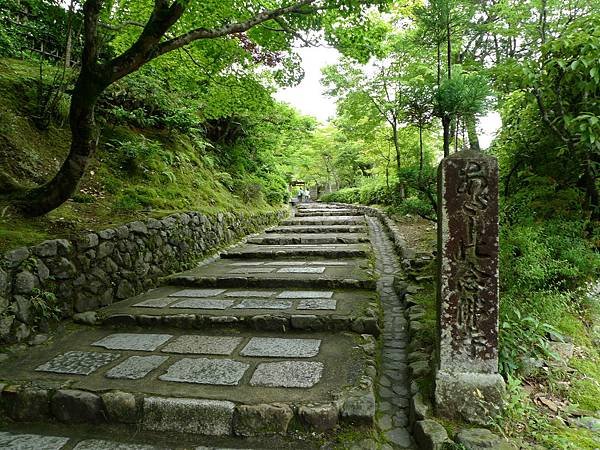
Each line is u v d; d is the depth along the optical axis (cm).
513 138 445
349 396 224
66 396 232
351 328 329
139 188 565
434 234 660
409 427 219
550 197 412
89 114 330
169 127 759
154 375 257
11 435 222
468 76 372
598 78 303
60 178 355
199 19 420
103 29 447
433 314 330
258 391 233
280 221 1052
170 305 394
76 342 319
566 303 308
